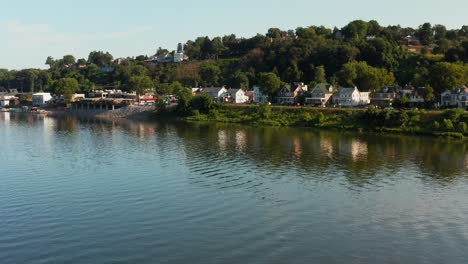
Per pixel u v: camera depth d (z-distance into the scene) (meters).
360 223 56.59
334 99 199.00
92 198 65.50
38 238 51.06
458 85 173.88
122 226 54.66
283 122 166.25
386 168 86.69
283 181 76.12
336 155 99.62
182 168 85.06
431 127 136.12
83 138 128.75
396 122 143.50
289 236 52.19
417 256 47.50
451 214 60.22
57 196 66.44
